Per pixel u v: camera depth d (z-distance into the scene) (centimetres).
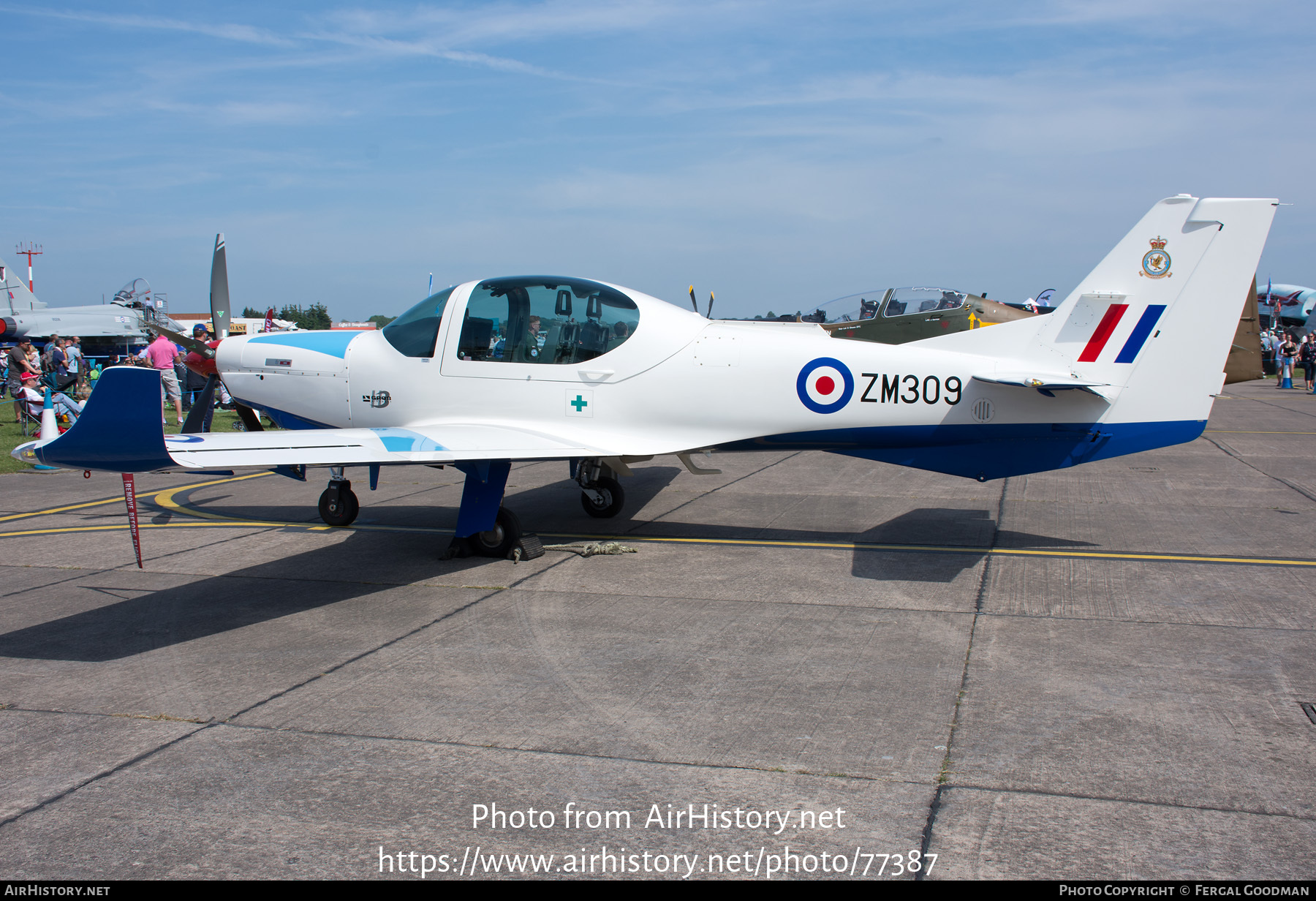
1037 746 335
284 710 378
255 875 260
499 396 685
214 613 524
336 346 735
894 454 660
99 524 802
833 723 358
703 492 939
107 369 416
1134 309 603
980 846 269
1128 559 631
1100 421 614
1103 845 268
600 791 305
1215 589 552
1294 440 1349
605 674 417
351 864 265
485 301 690
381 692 397
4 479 1089
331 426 739
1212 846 266
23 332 3416
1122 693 386
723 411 657
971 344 639
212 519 822
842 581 580
